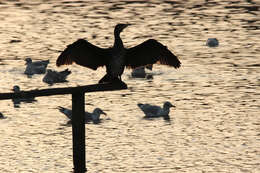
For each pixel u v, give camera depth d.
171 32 52.75
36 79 41.97
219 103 36.22
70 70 43.84
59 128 32.62
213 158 28.38
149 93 38.50
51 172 26.92
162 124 33.03
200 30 53.44
